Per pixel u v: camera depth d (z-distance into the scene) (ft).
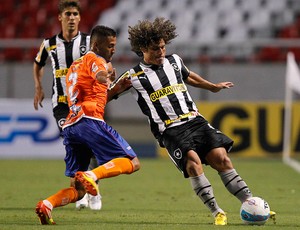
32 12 260.01
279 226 79.25
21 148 187.32
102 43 81.30
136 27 82.38
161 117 81.76
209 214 92.99
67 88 82.33
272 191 122.11
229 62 230.27
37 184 132.05
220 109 183.21
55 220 85.20
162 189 125.90
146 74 83.25
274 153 182.70
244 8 246.27
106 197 114.32
